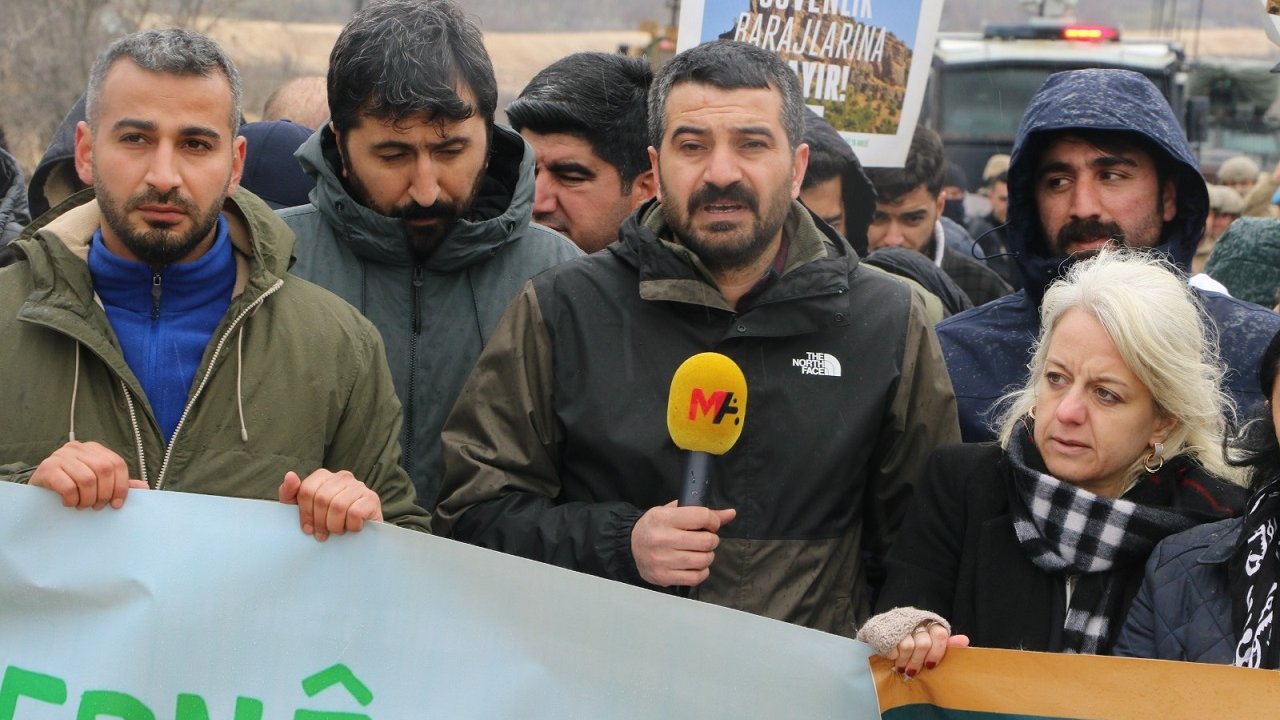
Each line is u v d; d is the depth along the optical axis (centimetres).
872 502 340
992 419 380
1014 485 306
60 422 290
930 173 656
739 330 324
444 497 333
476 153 353
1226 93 1423
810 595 321
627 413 322
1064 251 383
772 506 321
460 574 277
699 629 274
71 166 464
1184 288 309
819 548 323
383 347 321
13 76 1773
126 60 291
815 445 323
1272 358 270
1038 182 388
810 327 326
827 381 326
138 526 275
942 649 266
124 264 296
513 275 371
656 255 326
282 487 278
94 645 272
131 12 1900
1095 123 371
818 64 473
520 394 329
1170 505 298
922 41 482
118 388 293
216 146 294
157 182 287
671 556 285
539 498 326
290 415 301
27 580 272
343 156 356
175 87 289
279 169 443
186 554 275
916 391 334
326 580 277
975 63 1290
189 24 1998
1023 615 300
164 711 273
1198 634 271
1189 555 279
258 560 276
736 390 280
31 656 272
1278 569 264
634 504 321
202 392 297
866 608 336
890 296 337
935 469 321
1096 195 379
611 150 436
